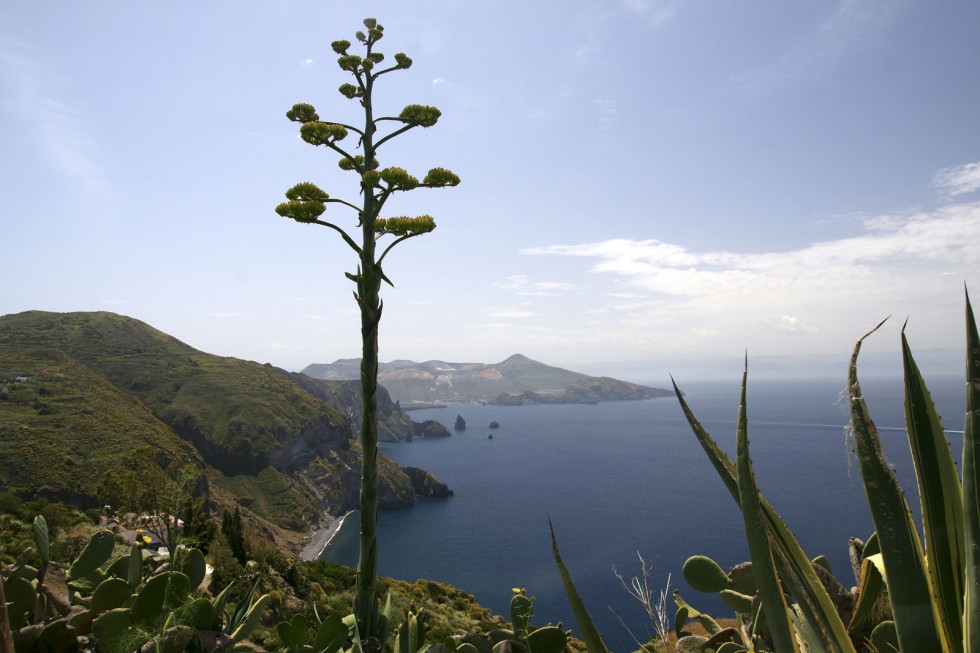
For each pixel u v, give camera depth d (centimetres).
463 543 11806
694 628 495
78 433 8644
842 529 9262
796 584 182
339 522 14238
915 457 167
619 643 5047
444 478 19562
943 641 156
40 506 2005
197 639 400
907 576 160
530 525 12731
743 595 391
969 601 151
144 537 614
